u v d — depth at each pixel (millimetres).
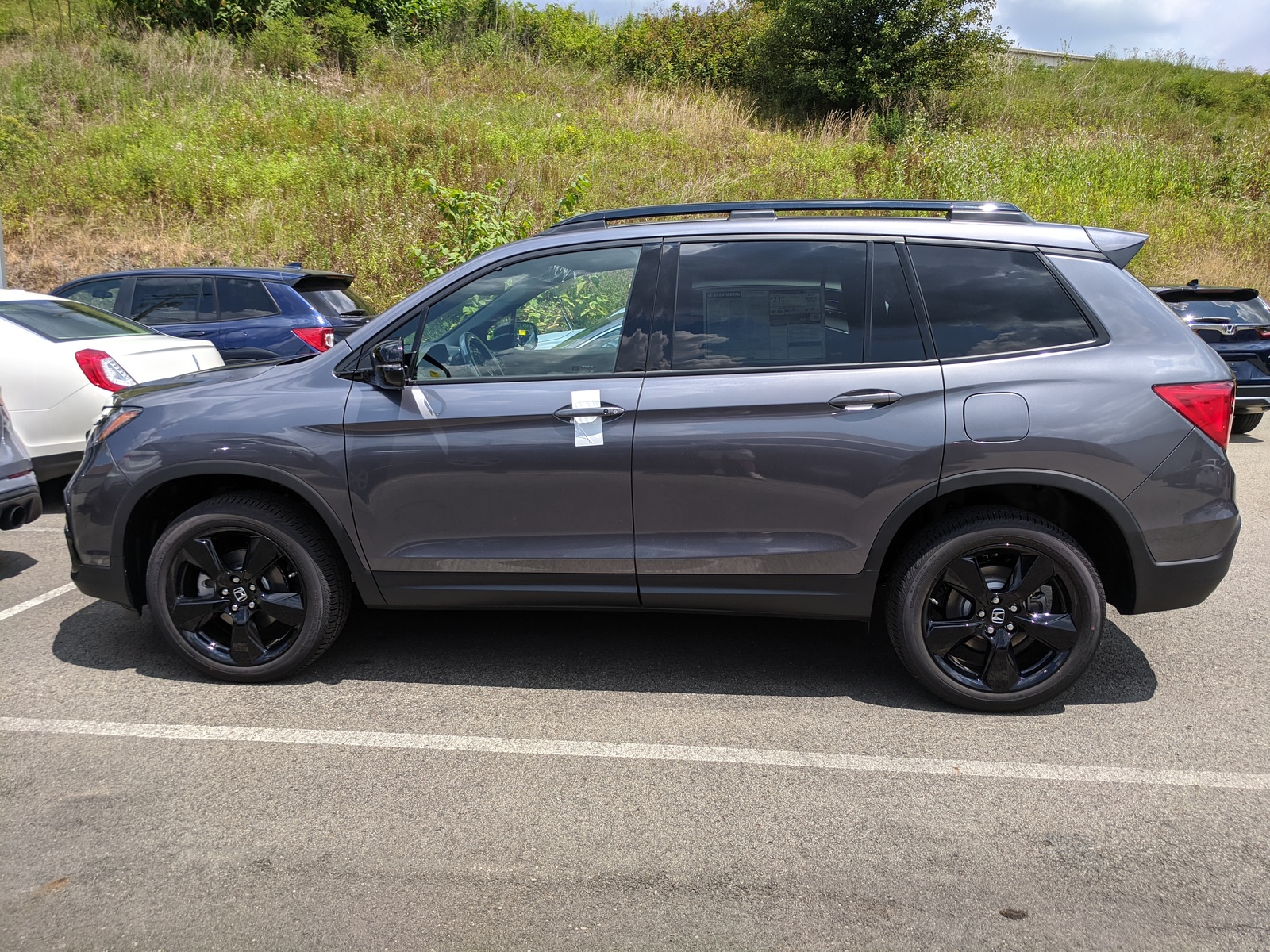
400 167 15164
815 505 3279
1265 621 4379
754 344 3332
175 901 2355
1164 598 3291
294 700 3555
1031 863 2518
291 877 2459
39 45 19484
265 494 3641
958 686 3391
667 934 2236
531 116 18406
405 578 3539
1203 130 22766
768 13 24125
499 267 3525
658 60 23812
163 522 3838
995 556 3357
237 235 13719
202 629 3723
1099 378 3182
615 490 3348
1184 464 3180
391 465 3430
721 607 3443
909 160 17641
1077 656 3326
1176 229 16234
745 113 21672
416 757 3119
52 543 5789
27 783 2938
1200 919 2285
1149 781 2947
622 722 3377
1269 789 2887
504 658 3971
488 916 2301
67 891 2395
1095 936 2223
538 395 3357
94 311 6930
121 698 3562
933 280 3316
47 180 14734
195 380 3809
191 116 16938
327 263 13172
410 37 23422
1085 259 3324
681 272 3414
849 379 3238
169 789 2902
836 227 3406
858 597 3355
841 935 2230
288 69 20391
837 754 3129
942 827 2691
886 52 21812
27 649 4051
